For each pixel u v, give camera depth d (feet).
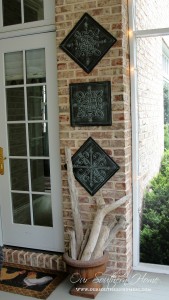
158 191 10.68
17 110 10.58
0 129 10.82
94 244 8.64
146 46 10.53
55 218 10.31
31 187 10.62
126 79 9.05
